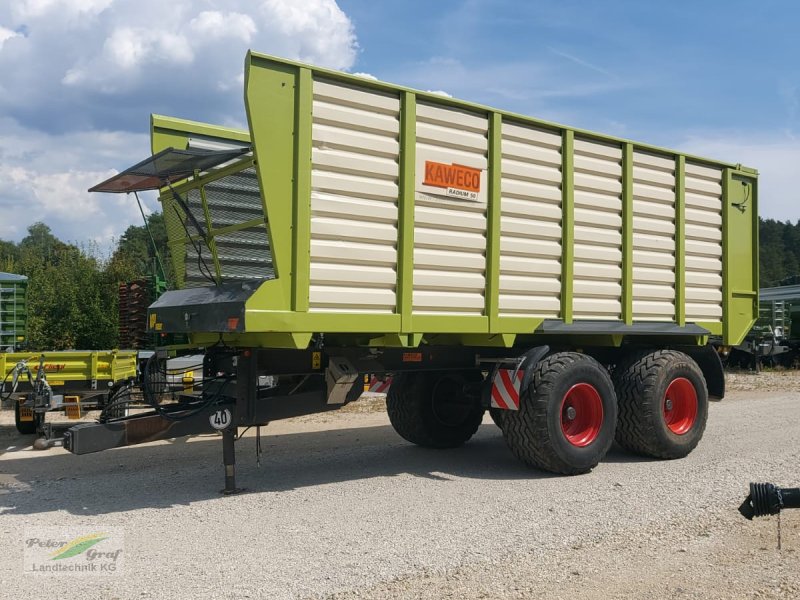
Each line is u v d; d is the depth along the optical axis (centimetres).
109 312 1833
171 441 886
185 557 438
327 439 904
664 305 794
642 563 430
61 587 390
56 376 873
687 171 816
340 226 561
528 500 578
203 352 666
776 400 1319
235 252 618
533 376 669
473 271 643
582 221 719
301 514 537
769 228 10194
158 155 557
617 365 792
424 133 609
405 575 406
